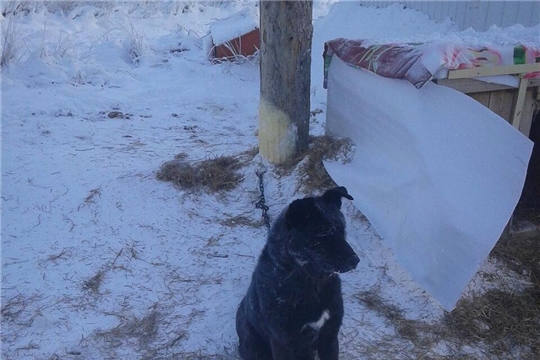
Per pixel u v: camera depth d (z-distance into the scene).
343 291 4.02
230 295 3.99
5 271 4.14
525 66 4.00
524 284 4.13
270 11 4.79
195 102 7.96
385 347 3.58
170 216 4.79
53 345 3.52
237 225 4.72
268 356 3.26
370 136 4.76
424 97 4.00
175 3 14.10
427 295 3.97
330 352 3.18
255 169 5.26
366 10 9.27
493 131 3.80
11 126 6.46
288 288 2.89
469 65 3.88
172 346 3.55
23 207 4.80
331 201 3.01
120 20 12.92
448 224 3.69
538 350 3.63
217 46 9.57
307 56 5.00
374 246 4.35
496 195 3.69
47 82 8.19
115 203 4.89
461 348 3.62
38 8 12.34
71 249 4.39
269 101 5.05
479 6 6.81
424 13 8.09
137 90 8.31
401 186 4.11
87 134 6.44
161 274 4.18
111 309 3.85
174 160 5.61
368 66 4.47
